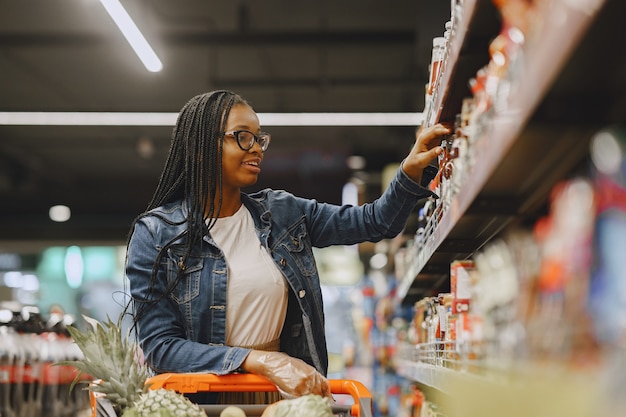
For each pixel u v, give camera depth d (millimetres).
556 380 883
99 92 11250
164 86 11008
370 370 8883
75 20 8703
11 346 4488
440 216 2502
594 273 864
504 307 1244
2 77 10562
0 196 15664
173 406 1832
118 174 16547
